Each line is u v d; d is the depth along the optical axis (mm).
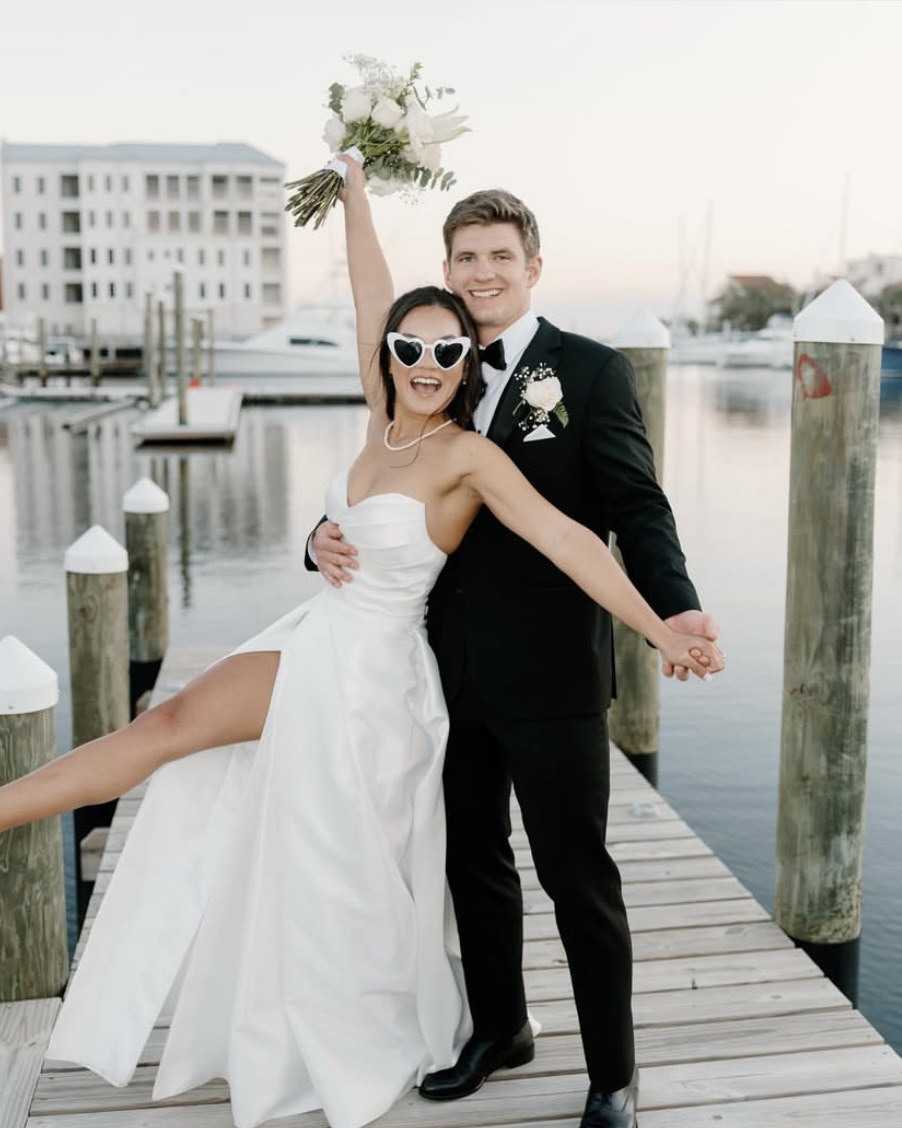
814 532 3107
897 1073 2479
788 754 3219
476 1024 2432
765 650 7039
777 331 51438
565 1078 2428
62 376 47781
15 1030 2754
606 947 2168
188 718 2256
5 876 2934
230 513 12922
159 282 62625
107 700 4977
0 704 2920
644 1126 2297
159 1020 2693
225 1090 2422
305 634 2268
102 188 62469
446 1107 2324
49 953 2994
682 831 3842
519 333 2236
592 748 2164
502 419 2189
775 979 2889
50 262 65500
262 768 2244
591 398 2137
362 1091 2244
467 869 2354
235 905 2289
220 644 7523
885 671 6574
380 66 2504
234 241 62469
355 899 2252
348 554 2248
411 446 2215
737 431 20453
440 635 2283
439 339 2129
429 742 2262
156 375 34656
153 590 6590
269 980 2264
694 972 2920
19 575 9742
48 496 14367
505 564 2180
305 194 2578
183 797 2316
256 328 63031
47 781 2213
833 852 3188
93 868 4363
